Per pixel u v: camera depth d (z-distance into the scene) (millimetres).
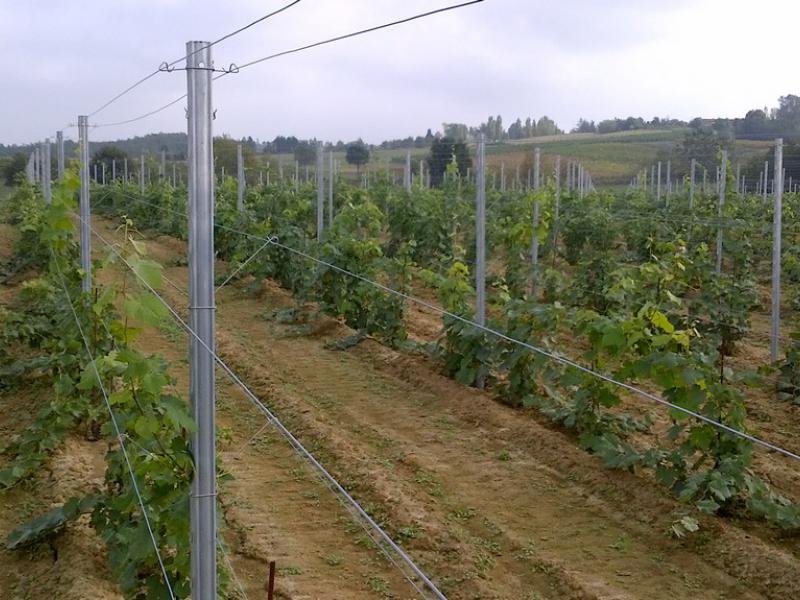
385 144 50625
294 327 16078
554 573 7324
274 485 9102
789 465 10039
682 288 16906
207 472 4930
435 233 21234
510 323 11453
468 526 8188
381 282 19047
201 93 4711
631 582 7227
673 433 8562
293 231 19109
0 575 7199
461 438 10422
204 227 4770
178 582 5617
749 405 12172
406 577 7109
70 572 6895
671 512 8281
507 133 50125
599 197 25203
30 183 29875
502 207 23250
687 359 8211
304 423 10711
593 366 9820
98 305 6445
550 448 9820
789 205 25781
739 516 8398
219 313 17656
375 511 8391
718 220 19891
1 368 12031
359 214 18578
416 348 14203
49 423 9242
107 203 39812
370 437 10469
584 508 8609
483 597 6941
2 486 8742
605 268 17312
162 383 5473
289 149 56719
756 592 7109
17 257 21047
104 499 6633
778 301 13586
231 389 12422
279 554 7578
